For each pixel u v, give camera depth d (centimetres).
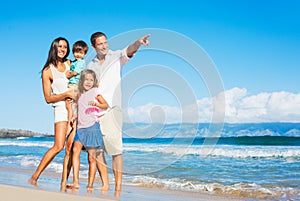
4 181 492
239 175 667
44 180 543
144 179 601
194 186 555
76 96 453
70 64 487
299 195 495
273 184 576
